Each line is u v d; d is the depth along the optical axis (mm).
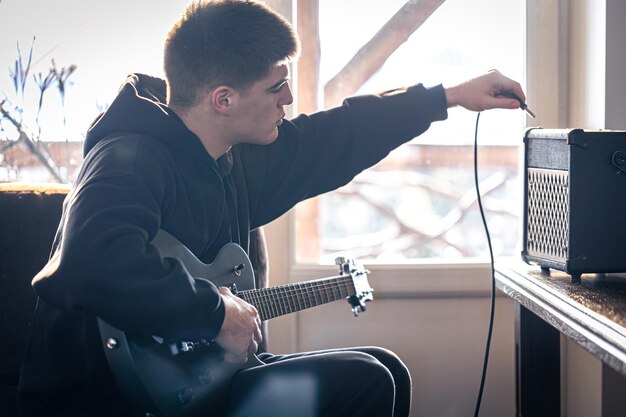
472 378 2408
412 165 2422
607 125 2096
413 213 2432
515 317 2012
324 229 2424
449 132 2414
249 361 1613
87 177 1438
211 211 1606
